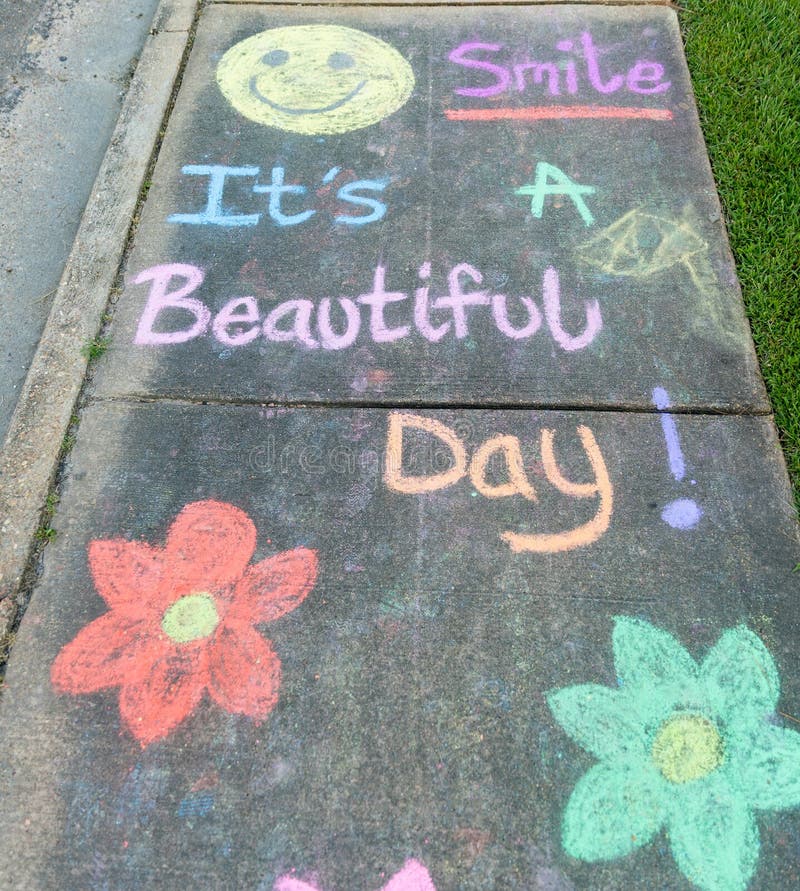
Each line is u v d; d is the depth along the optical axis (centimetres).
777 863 131
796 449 160
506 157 195
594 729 139
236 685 142
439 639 145
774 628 146
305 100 206
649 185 191
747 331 172
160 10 223
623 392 166
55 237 196
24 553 153
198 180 193
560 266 180
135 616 148
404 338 172
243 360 170
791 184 191
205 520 155
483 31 218
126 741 139
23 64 224
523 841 133
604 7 221
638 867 131
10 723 140
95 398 167
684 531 153
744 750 138
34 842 133
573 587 149
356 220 187
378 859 132
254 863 132
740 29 217
